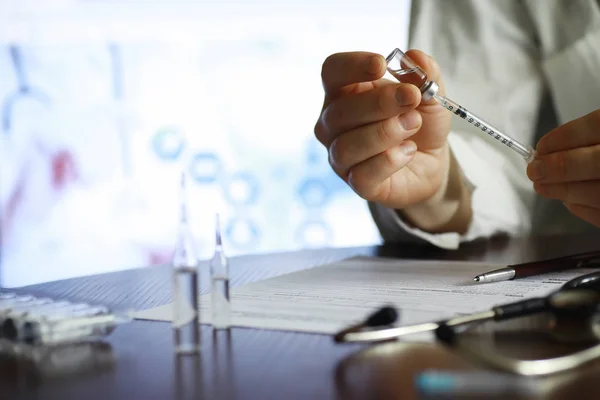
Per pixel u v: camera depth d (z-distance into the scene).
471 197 1.16
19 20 2.45
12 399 0.36
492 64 1.35
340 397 0.35
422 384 0.34
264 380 0.38
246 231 2.43
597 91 1.34
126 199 2.47
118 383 0.39
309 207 2.41
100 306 0.52
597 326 0.45
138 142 2.46
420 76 0.82
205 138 2.44
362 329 0.46
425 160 1.02
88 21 2.44
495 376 0.35
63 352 0.46
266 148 2.42
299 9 2.38
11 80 2.46
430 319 0.49
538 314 0.49
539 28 1.36
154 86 2.45
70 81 2.45
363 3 2.34
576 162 0.80
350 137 0.85
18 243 2.48
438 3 1.37
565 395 0.33
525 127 1.35
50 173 2.47
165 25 2.43
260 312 0.55
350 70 0.83
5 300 0.56
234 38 2.41
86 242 2.48
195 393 0.36
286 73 2.39
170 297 0.66
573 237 1.15
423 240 1.11
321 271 0.78
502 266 0.79
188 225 0.47
